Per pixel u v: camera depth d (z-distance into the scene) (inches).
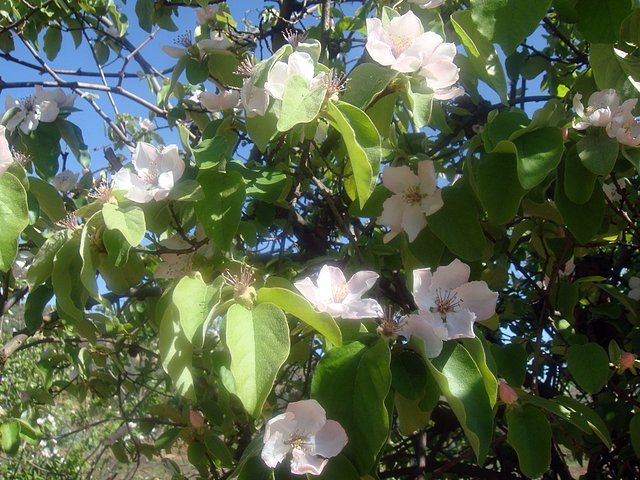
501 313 28.9
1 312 23.3
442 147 26.0
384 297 22.7
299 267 22.2
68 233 16.4
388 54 15.7
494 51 17.2
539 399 14.9
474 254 17.0
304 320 13.4
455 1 27.8
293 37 22.7
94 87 31.4
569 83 30.8
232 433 25.8
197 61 24.5
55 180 27.2
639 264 32.0
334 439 12.6
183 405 27.4
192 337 13.0
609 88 18.5
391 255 23.0
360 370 13.0
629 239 29.4
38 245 21.1
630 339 25.4
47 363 33.1
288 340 12.5
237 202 16.8
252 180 18.0
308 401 12.6
